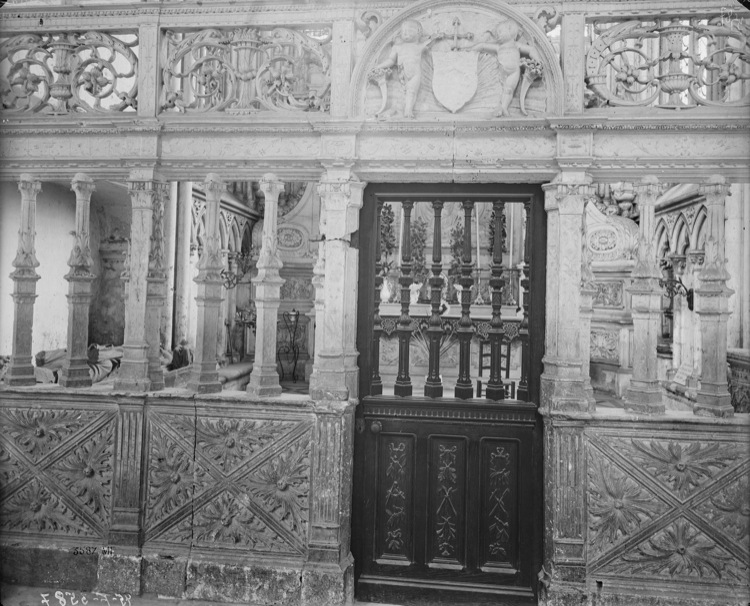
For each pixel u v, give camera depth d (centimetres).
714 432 311
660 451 315
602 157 322
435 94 335
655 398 324
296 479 338
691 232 552
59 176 368
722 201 317
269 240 353
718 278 317
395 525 347
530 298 339
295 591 329
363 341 353
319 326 344
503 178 335
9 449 362
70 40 370
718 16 316
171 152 356
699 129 314
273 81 352
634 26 327
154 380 363
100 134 359
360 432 349
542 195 340
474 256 775
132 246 358
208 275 357
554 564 318
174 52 363
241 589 334
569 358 322
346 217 339
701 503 313
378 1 338
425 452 346
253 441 342
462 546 341
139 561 340
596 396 687
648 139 319
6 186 436
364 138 338
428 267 772
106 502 354
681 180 324
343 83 340
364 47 337
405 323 357
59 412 359
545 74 328
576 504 318
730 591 309
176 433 349
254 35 354
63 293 518
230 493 343
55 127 361
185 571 339
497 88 332
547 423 327
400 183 352
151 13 356
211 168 355
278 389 349
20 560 353
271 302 351
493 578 337
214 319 361
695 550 313
